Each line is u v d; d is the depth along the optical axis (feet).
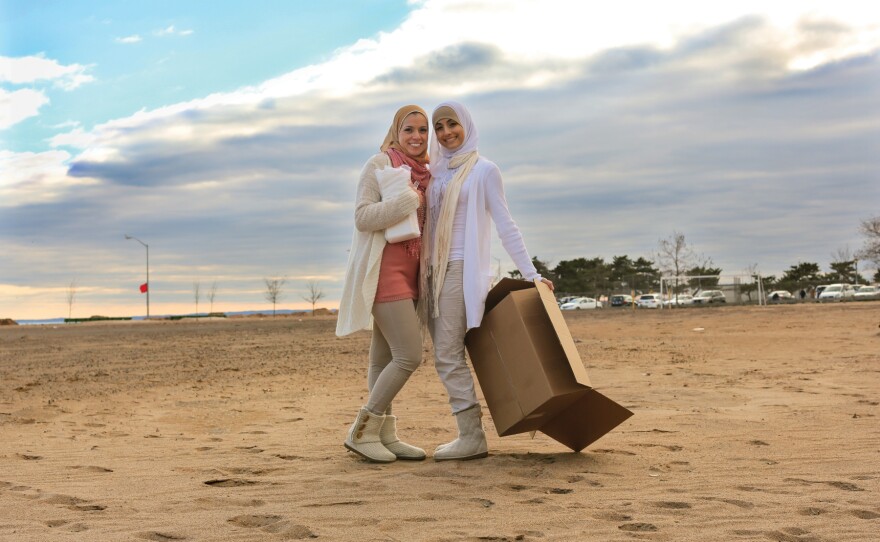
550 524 9.17
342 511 9.88
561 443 14.84
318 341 59.67
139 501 10.62
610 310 156.87
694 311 118.11
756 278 183.93
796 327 59.47
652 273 292.40
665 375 28.43
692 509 9.86
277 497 10.75
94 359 43.96
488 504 10.23
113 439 16.76
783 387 23.81
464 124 14.07
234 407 22.20
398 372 13.48
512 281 13.92
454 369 13.62
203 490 11.30
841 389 22.88
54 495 10.98
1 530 9.10
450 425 18.19
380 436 13.91
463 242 13.66
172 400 23.99
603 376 28.50
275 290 269.64
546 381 12.50
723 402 21.02
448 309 13.56
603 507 10.01
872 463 12.73
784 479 11.62
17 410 21.80
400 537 8.63
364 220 13.19
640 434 16.10
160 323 152.46
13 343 69.51
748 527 8.97
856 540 8.45
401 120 14.28
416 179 14.07
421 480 11.80
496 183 13.88
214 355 45.29
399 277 13.53
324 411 21.21
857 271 225.56
